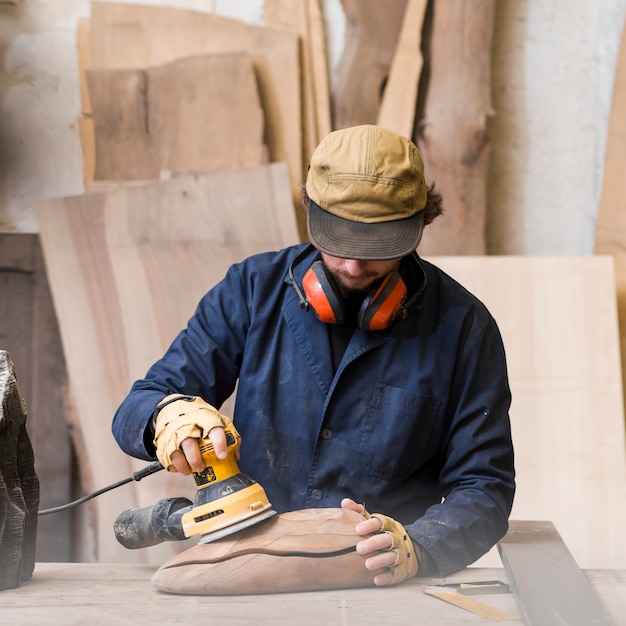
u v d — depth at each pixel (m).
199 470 1.42
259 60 3.20
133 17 3.23
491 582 1.47
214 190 3.12
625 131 3.17
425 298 1.69
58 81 3.32
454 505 1.57
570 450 2.89
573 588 1.37
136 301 3.10
